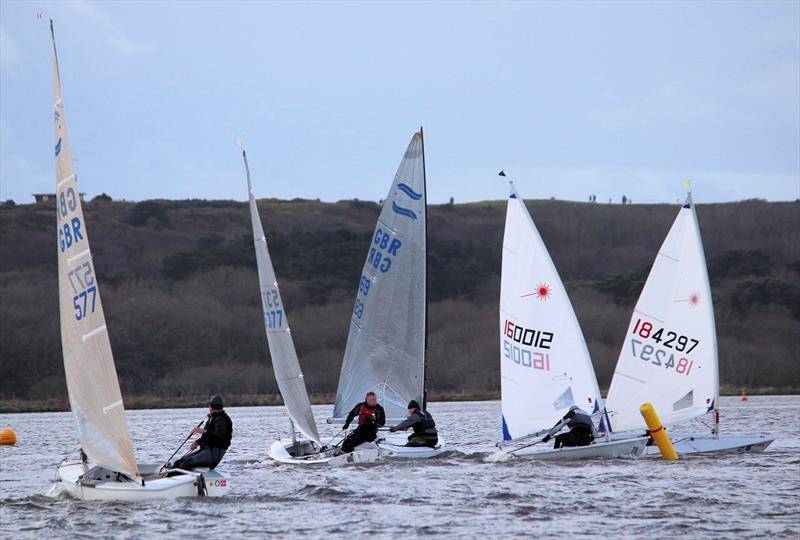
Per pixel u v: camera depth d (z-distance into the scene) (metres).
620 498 72.56
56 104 69.62
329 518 65.94
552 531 61.81
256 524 63.97
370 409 93.00
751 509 68.25
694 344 98.69
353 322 104.12
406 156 103.25
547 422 93.56
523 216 94.56
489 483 79.69
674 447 98.56
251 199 94.56
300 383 94.62
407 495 74.31
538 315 93.75
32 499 73.44
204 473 74.00
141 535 61.16
